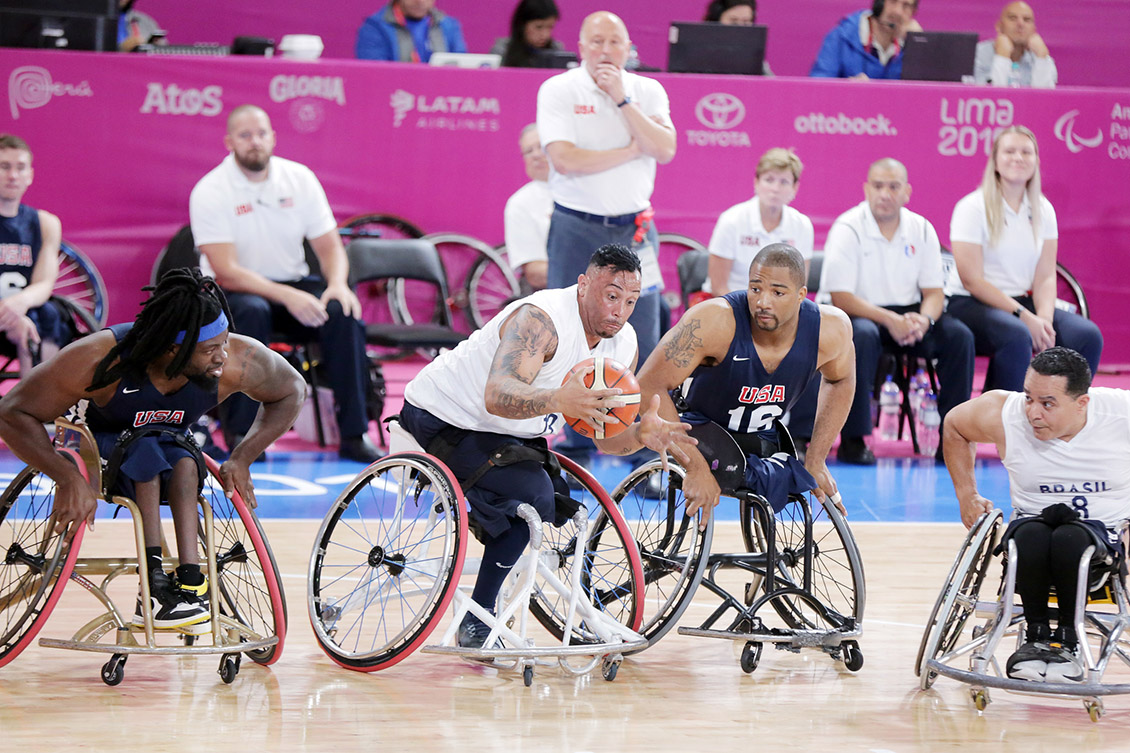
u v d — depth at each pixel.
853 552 15.11
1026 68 38.34
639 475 16.48
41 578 14.34
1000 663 15.88
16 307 27.94
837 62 37.62
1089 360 30.28
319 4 39.94
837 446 31.47
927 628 14.35
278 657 14.59
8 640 14.02
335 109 33.25
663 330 30.09
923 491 26.50
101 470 14.09
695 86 34.03
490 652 13.87
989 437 14.71
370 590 15.77
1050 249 30.69
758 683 14.73
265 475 26.61
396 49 36.28
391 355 35.59
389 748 12.22
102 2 31.73
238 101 32.53
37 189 31.48
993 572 20.56
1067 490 14.33
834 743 12.64
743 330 14.73
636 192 25.48
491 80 33.91
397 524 15.49
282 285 28.39
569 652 14.03
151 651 13.51
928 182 34.91
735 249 29.80
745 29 34.34
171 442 14.26
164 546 15.09
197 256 30.64
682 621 17.66
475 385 14.70
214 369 13.89
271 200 28.72
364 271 30.58
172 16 39.03
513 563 14.88
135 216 32.09
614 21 24.84
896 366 31.03
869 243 29.48
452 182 34.19
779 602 15.66
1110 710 13.98
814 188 34.66
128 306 32.22
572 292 14.36
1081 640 13.26
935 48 35.16
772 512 14.88
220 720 12.95
